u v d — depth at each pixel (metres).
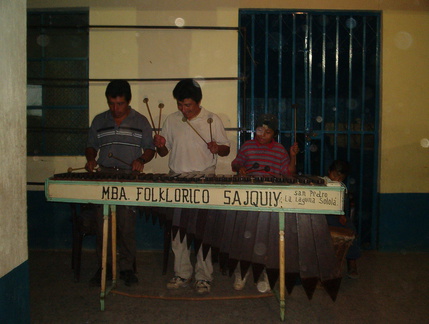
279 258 3.28
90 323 3.35
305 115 5.27
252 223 3.30
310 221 3.25
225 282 4.31
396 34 5.13
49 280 4.28
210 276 4.00
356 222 5.35
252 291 4.07
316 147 5.30
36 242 5.27
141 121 4.25
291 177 3.49
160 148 4.21
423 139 5.20
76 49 5.28
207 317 3.48
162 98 5.15
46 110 5.34
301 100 5.27
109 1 5.09
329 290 3.22
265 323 3.38
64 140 5.33
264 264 3.30
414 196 5.23
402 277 4.43
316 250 3.23
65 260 4.92
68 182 3.38
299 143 5.30
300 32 5.23
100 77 5.14
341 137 5.30
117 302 3.75
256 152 4.06
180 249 4.03
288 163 4.05
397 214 5.24
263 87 5.25
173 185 3.25
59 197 3.40
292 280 3.31
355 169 5.32
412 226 5.25
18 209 2.71
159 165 5.18
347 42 5.25
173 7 5.09
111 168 4.14
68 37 5.28
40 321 3.37
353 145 5.30
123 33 5.12
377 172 5.30
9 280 2.60
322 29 5.23
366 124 5.30
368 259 5.01
